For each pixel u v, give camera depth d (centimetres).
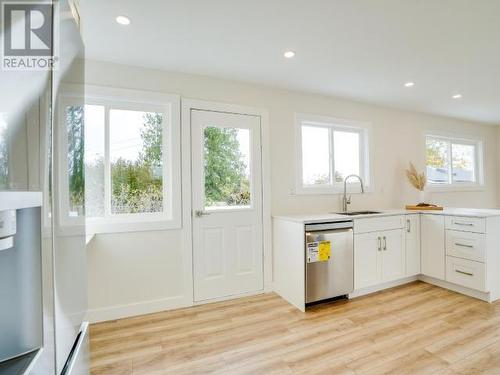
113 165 250
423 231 325
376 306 261
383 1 170
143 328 223
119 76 247
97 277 235
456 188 474
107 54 231
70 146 94
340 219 274
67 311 90
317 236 260
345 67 264
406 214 318
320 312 250
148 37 207
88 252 232
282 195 314
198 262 272
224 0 167
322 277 261
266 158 304
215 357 184
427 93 339
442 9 178
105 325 228
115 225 239
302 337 207
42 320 73
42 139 72
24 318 72
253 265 296
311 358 181
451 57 246
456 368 168
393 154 399
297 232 262
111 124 250
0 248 62
